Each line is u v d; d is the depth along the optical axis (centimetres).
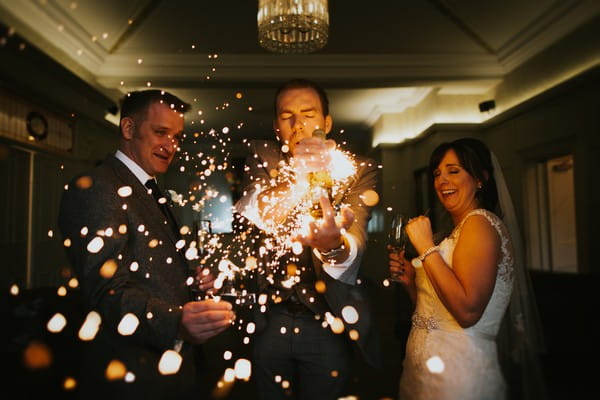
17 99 489
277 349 170
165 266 158
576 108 511
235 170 1070
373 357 165
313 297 165
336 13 534
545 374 351
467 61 650
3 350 223
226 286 175
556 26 525
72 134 619
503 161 687
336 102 911
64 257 600
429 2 521
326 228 121
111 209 142
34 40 475
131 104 171
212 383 337
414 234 159
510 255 158
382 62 643
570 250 621
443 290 148
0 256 470
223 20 541
